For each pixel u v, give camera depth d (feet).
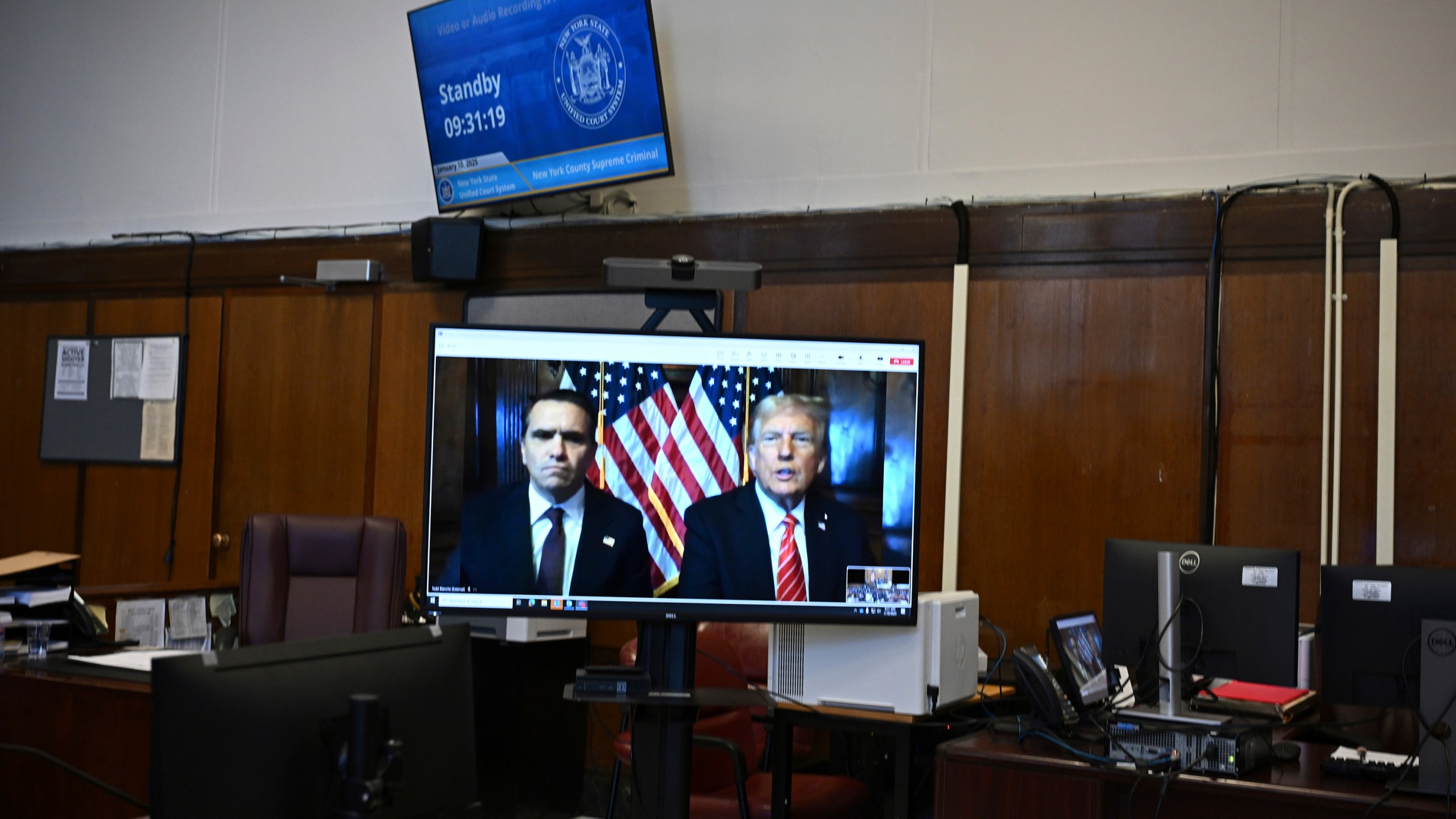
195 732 4.17
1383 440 12.50
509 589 7.80
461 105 16.99
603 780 15.48
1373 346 12.67
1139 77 14.26
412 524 17.63
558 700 14.14
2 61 22.24
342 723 4.56
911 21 15.48
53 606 11.61
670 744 7.83
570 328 7.95
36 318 21.02
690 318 15.34
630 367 8.02
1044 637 13.83
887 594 8.13
